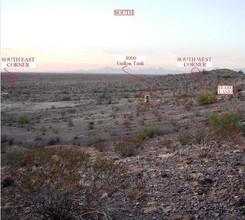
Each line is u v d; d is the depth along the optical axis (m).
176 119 29.30
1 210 7.78
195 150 13.30
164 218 7.46
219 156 11.88
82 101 54.38
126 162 12.67
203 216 7.39
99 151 17.62
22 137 28.45
